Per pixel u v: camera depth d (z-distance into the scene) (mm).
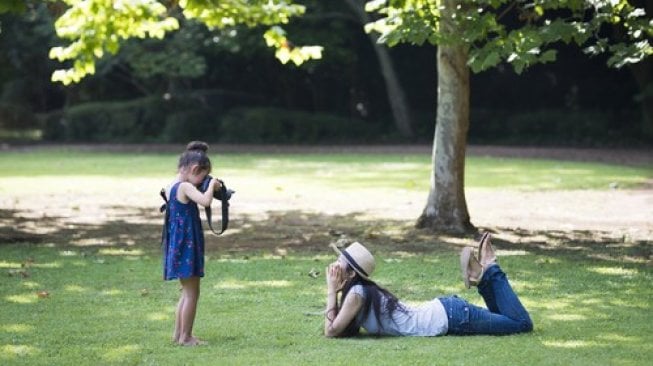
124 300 14609
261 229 23375
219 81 74000
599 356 10945
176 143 65062
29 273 17031
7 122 70312
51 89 74312
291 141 65250
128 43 60094
